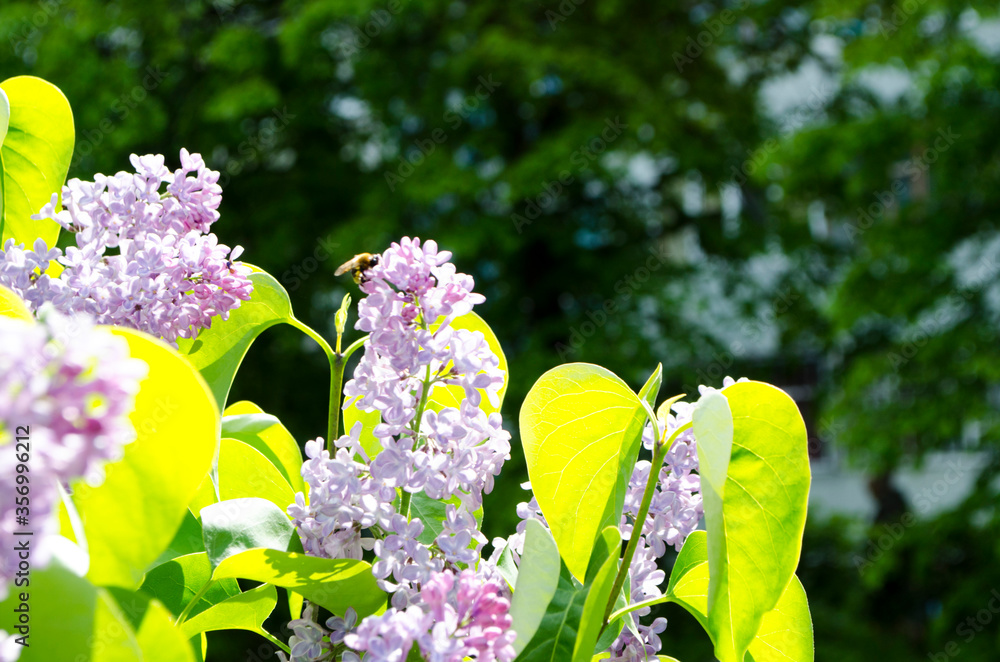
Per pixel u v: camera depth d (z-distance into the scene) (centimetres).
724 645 89
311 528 86
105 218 97
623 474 92
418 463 82
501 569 92
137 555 65
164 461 64
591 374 91
